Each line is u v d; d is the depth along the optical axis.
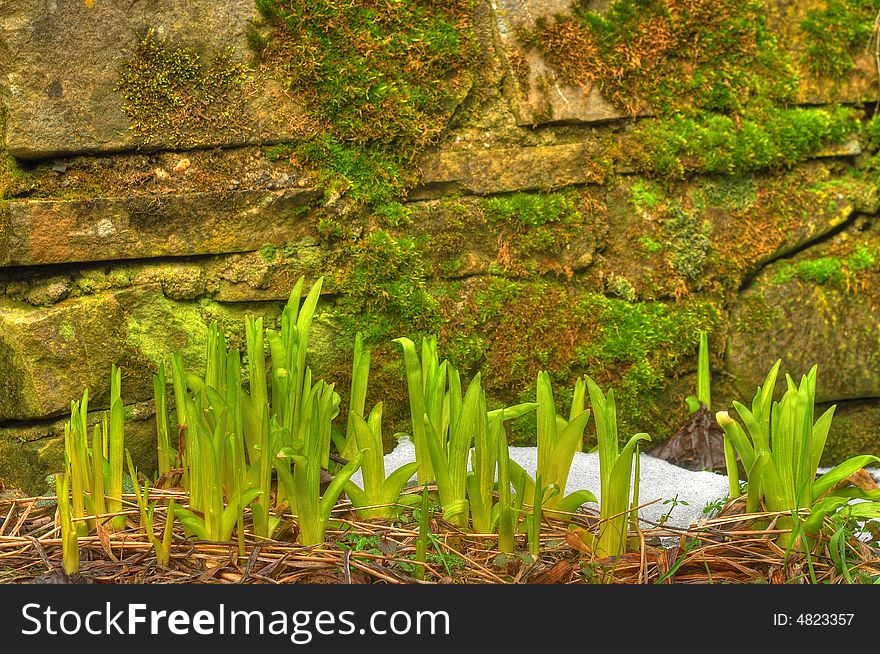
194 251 2.82
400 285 3.02
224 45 2.83
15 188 2.69
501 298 3.12
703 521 2.28
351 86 2.94
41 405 2.67
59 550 2.17
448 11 3.04
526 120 3.11
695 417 3.11
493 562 2.16
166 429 2.55
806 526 2.18
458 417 2.38
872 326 3.38
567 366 3.17
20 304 2.72
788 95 3.35
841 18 3.38
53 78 2.66
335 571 2.10
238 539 2.10
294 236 2.93
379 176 3.00
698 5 3.23
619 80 3.17
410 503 2.38
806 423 2.21
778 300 3.32
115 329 2.76
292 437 2.40
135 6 2.73
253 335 2.58
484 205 3.11
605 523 2.17
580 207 3.19
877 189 3.45
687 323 3.25
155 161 2.81
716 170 3.27
